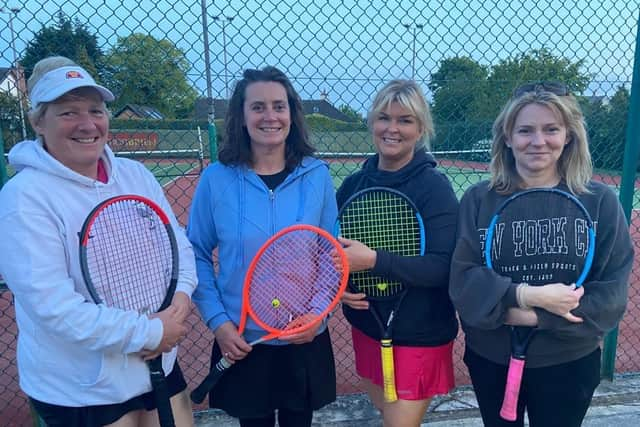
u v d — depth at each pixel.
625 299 1.87
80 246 1.66
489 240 1.95
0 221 1.59
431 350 2.18
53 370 1.74
